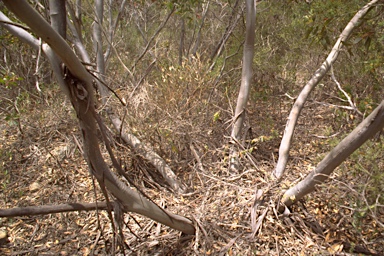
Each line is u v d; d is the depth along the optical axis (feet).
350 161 10.04
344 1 12.86
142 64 18.99
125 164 13.16
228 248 9.53
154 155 12.89
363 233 9.82
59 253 10.30
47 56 6.45
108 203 8.01
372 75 14.97
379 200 8.53
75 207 7.88
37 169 13.58
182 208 11.25
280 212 10.37
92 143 7.36
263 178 12.07
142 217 11.20
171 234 10.38
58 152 14.17
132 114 13.20
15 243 10.75
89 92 6.73
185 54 19.84
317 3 13.44
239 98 12.96
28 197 12.39
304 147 14.35
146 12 21.16
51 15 6.23
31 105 17.03
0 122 16.25
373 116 7.80
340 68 16.11
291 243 9.65
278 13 18.60
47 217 11.55
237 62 17.93
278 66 16.98
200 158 13.07
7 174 13.28
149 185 12.76
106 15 20.30
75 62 6.08
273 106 16.72
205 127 13.88
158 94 13.84
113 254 8.77
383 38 10.98
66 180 12.90
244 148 13.01
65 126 15.47
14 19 13.10
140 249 10.09
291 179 12.09
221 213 10.70
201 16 19.51
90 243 10.57
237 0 17.56
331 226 9.99
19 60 18.10
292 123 12.30
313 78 12.54
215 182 12.10
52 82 17.38
